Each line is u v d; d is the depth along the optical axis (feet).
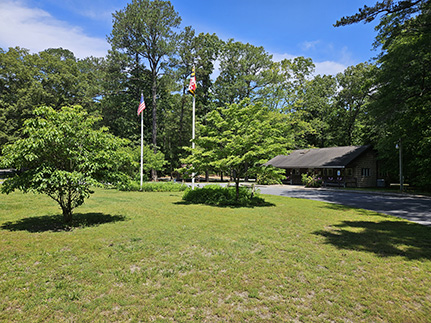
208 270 15.35
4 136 105.19
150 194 61.52
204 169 46.98
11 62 116.78
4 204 40.01
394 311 11.33
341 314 11.09
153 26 107.34
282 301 12.04
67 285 13.19
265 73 118.21
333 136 144.97
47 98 116.37
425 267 16.05
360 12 46.01
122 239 21.38
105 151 26.99
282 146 46.03
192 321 10.41
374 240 21.85
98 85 119.75
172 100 137.49
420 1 45.88
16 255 17.29
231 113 46.88
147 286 13.21
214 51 126.52
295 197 60.34
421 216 34.65
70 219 26.71
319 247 19.81
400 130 68.23
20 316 10.55
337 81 137.90
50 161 24.50
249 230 24.93
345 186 93.20
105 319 10.49
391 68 56.13
